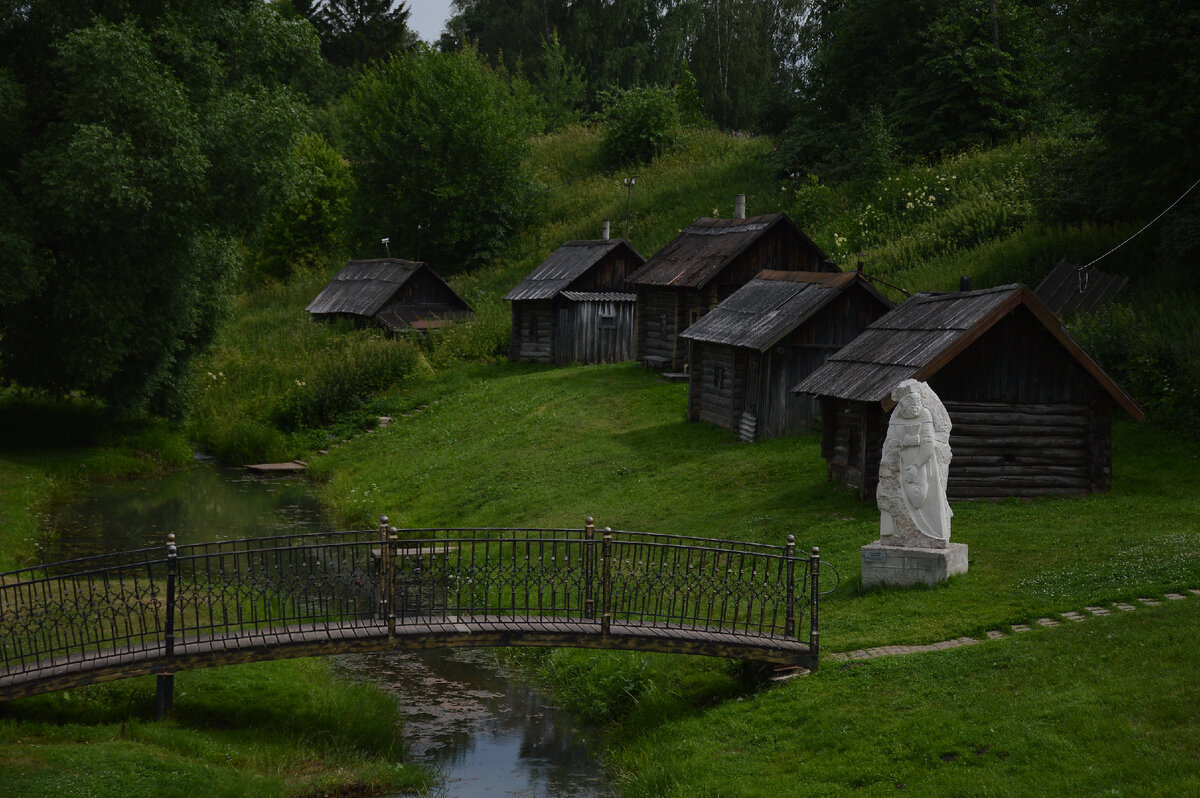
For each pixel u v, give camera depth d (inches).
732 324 1172.5
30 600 536.7
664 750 518.0
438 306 1989.4
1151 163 1148.5
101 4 1242.0
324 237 2699.3
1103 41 1117.7
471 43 3754.9
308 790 495.8
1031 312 807.1
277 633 565.9
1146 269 1214.3
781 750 486.9
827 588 676.1
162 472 1375.5
